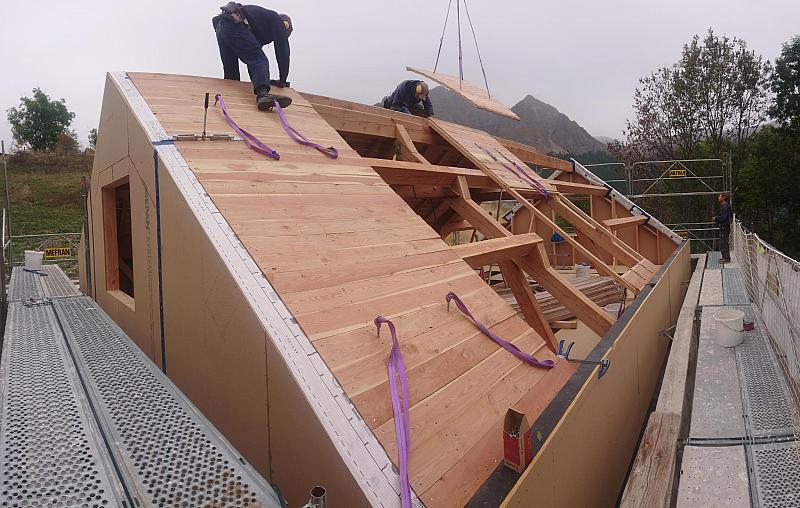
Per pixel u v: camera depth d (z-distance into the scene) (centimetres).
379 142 603
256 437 215
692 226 2123
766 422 329
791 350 379
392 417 192
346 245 282
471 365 244
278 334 203
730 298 692
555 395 244
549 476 195
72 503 154
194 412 221
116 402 229
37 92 3778
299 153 364
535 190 669
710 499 255
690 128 2261
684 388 389
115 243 467
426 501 167
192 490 165
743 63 2170
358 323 231
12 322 398
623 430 346
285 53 462
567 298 477
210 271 243
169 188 283
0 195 2088
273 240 257
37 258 785
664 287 599
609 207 1134
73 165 2947
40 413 213
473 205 521
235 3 427
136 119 334
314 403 180
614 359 311
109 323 403
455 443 196
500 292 742
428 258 316
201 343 258
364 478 164
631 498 261
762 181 2167
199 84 421
